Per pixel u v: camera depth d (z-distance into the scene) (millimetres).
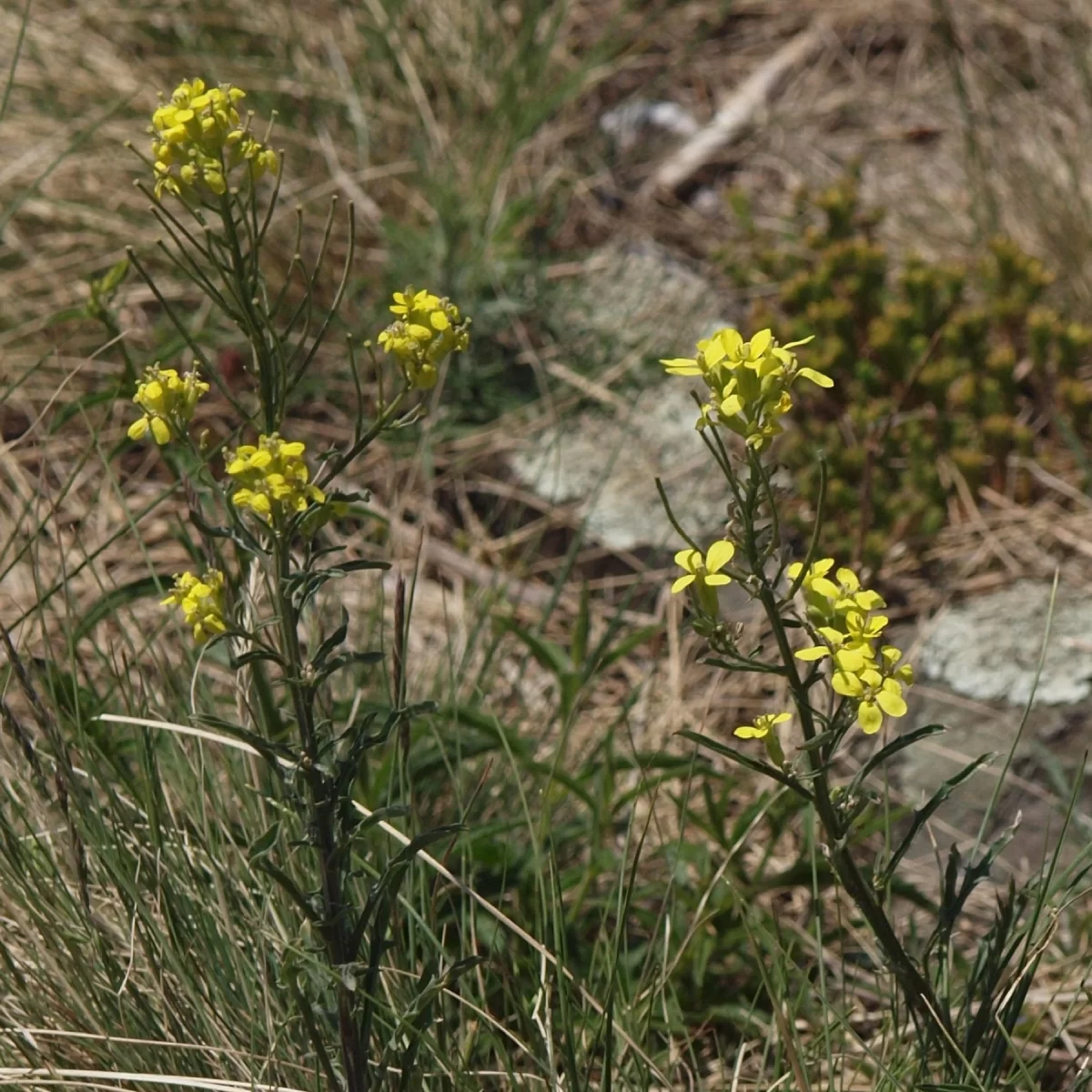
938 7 1695
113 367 1406
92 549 1226
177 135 803
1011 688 1184
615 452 1288
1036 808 1125
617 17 1851
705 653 1226
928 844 1122
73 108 1603
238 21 1760
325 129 1643
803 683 811
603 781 1035
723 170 1817
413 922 946
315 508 805
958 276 1402
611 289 1618
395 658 883
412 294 812
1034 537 1326
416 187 1630
